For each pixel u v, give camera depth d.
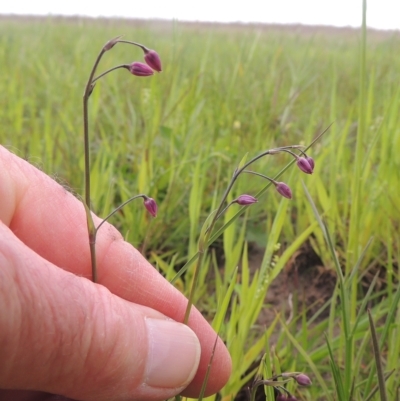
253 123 0.28
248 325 0.14
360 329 0.14
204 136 0.27
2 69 0.40
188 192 0.22
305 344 0.14
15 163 0.12
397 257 0.17
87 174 0.08
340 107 0.33
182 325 0.10
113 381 0.09
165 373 0.09
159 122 0.24
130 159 0.26
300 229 0.20
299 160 0.08
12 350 0.08
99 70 0.37
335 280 0.18
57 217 0.12
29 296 0.08
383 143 0.19
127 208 0.20
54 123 0.29
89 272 0.12
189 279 0.17
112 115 0.31
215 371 0.12
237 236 0.21
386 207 0.19
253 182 0.22
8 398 0.11
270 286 0.19
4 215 0.12
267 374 0.10
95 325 0.08
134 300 0.12
